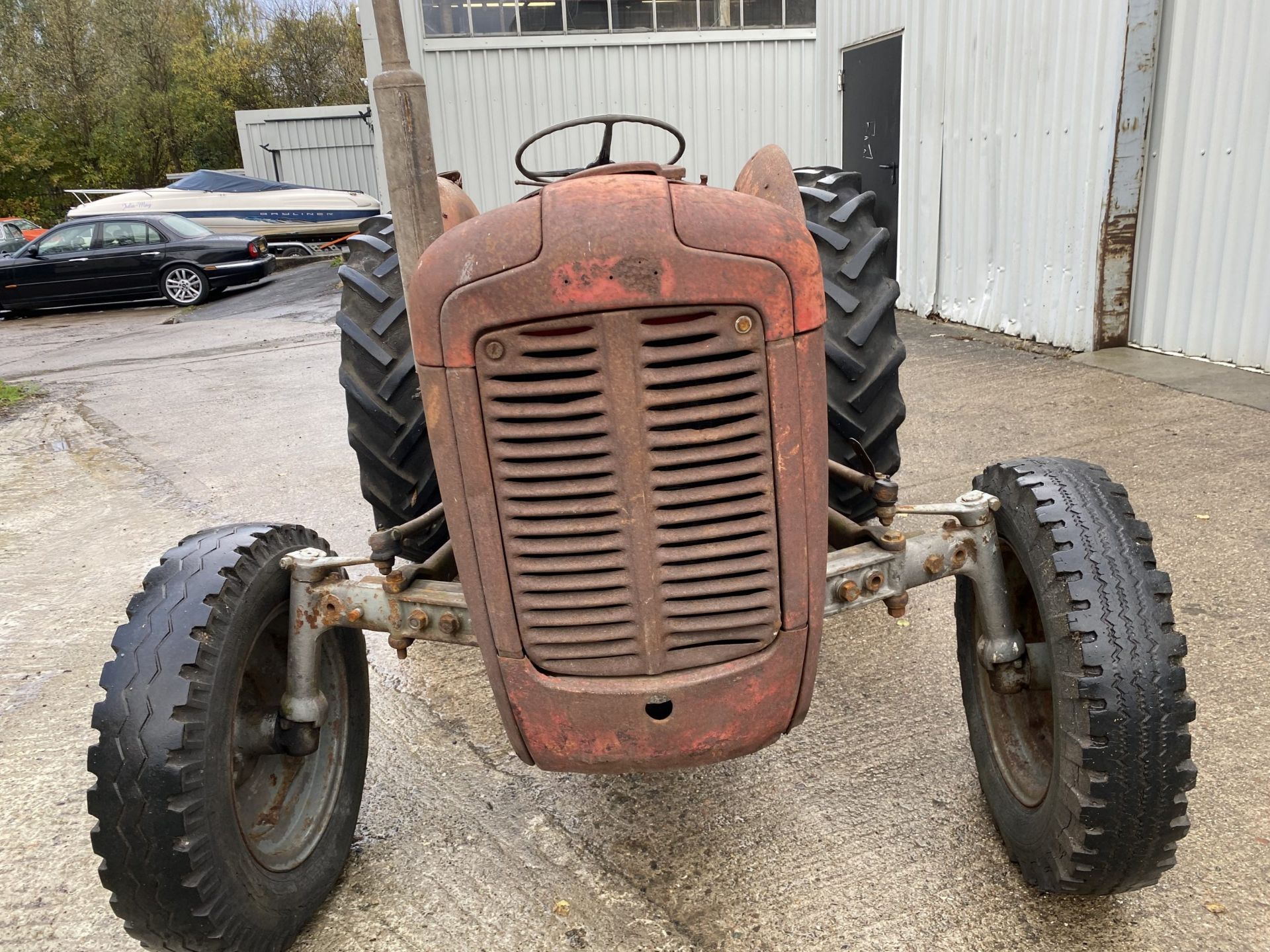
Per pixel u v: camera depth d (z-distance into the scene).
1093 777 1.91
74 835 2.67
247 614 2.12
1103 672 1.90
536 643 1.88
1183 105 6.03
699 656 1.89
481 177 12.10
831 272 3.10
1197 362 6.18
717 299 1.66
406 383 2.96
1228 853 2.29
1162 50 6.09
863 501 3.16
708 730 1.90
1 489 5.79
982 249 7.83
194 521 5.02
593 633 1.86
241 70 37.03
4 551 4.79
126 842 1.89
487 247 1.66
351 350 3.05
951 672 3.18
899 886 2.26
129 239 14.98
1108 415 5.37
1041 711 2.34
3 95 32.75
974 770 2.67
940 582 3.84
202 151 37.81
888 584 2.15
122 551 4.70
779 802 2.59
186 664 1.96
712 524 1.82
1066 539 2.04
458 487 1.80
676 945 2.14
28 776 2.94
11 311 15.20
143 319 13.90
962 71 7.79
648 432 1.73
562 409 1.71
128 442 6.70
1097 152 6.42
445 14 11.55
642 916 2.23
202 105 36.47
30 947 2.27
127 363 9.96
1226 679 2.94
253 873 2.08
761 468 1.79
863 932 2.13
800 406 1.78
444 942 2.20
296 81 37.72
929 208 8.48
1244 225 5.77
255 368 9.16
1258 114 5.55
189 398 7.98
